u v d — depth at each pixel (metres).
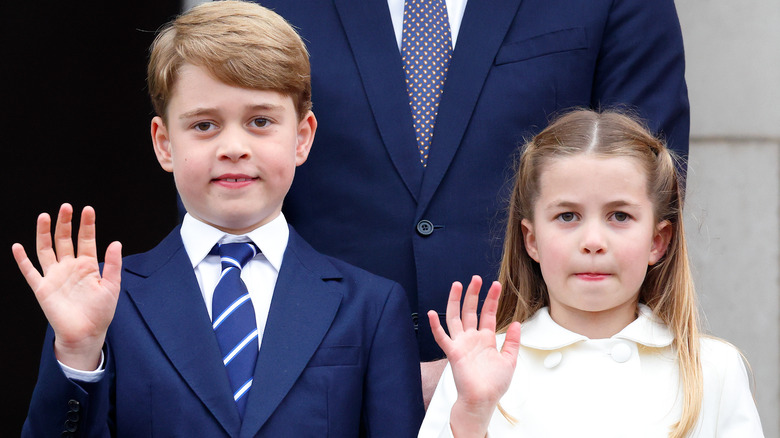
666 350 11.34
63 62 21.36
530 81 12.88
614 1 13.25
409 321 11.37
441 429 10.41
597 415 10.99
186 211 12.56
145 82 21.44
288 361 10.64
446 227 12.63
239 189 11.02
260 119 11.16
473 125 12.77
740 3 18.84
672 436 10.73
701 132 19.00
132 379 10.50
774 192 18.72
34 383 21.12
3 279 21.12
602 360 11.21
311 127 11.91
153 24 21.30
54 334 10.21
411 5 13.15
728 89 18.89
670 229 11.71
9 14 21.06
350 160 12.86
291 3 13.41
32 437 10.05
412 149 12.72
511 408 11.18
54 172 21.38
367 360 11.02
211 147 11.01
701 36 19.03
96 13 21.41
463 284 12.59
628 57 13.22
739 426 10.98
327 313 10.97
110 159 21.59
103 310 9.91
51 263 9.94
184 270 11.06
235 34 11.10
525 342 11.47
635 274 11.09
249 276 11.22
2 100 21.09
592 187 11.06
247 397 10.55
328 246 12.88
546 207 11.28
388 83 12.86
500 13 13.05
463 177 12.69
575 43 13.03
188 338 10.67
